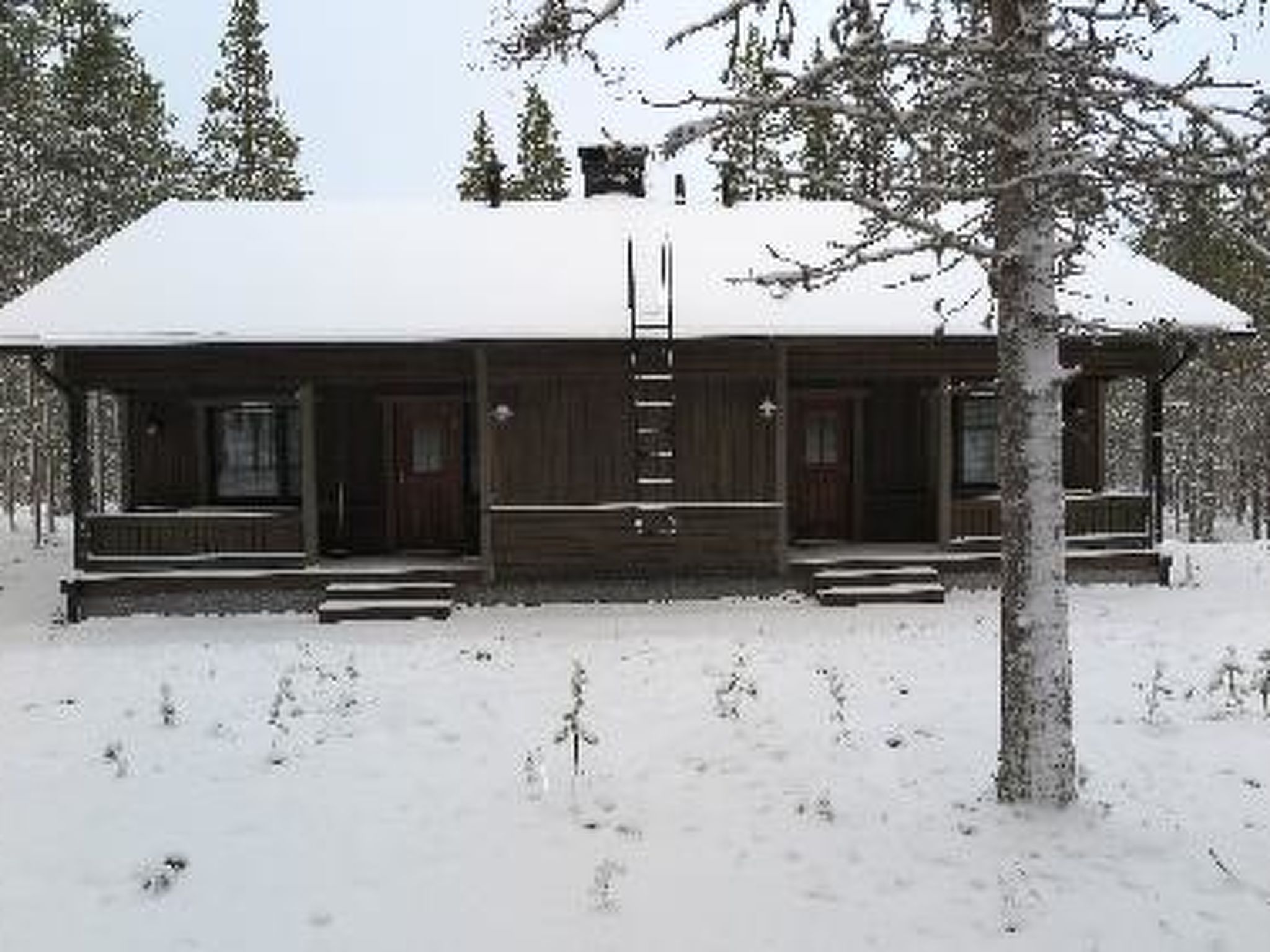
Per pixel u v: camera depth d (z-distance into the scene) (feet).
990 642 43.42
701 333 52.95
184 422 61.98
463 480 61.77
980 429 62.85
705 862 23.97
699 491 55.83
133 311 54.65
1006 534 25.29
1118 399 164.76
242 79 126.00
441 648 43.60
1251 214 20.30
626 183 74.54
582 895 22.63
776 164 21.67
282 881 23.34
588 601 55.21
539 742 31.24
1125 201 21.75
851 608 52.65
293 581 54.70
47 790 28.22
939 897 22.21
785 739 30.91
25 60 62.39
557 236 65.31
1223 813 25.57
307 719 33.37
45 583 61.82
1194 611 50.39
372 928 21.42
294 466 62.08
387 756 30.25
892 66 21.26
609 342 53.88
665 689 36.17
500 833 25.52
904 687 36.14
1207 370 126.21
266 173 125.49
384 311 54.95
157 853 24.49
